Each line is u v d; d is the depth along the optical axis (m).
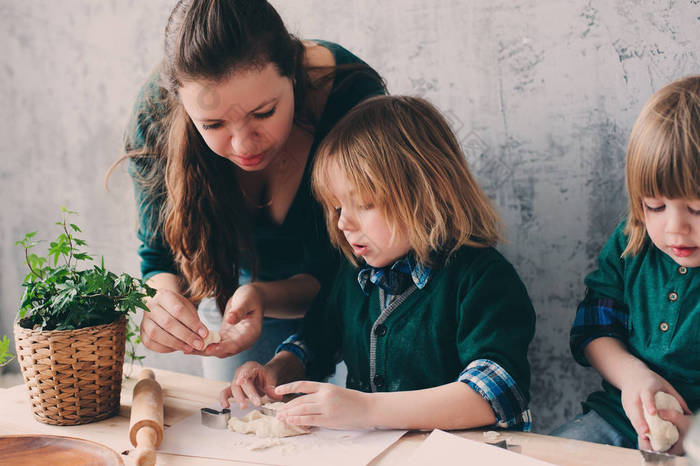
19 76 2.06
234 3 1.00
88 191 2.02
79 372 0.94
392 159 1.07
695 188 0.94
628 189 1.08
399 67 1.52
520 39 1.38
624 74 1.30
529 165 1.42
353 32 1.55
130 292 1.00
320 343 1.23
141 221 1.41
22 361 0.95
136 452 0.80
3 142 2.13
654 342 1.11
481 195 1.16
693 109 0.96
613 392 1.18
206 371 1.68
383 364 1.11
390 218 1.06
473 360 1.00
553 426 1.49
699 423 0.66
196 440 0.90
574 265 1.41
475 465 0.78
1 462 0.78
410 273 1.11
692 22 1.23
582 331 1.20
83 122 1.99
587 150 1.36
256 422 0.93
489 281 1.05
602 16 1.30
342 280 1.23
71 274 1.00
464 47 1.43
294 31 1.62
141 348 2.02
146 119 1.33
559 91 1.36
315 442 0.88
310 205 1.35
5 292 2.22
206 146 1.26
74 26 1.94
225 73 0.98
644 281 1.14
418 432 0.91
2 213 2.18
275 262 1.48
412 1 1.47
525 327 1.03
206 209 1.29
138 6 1.82
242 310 1.16
